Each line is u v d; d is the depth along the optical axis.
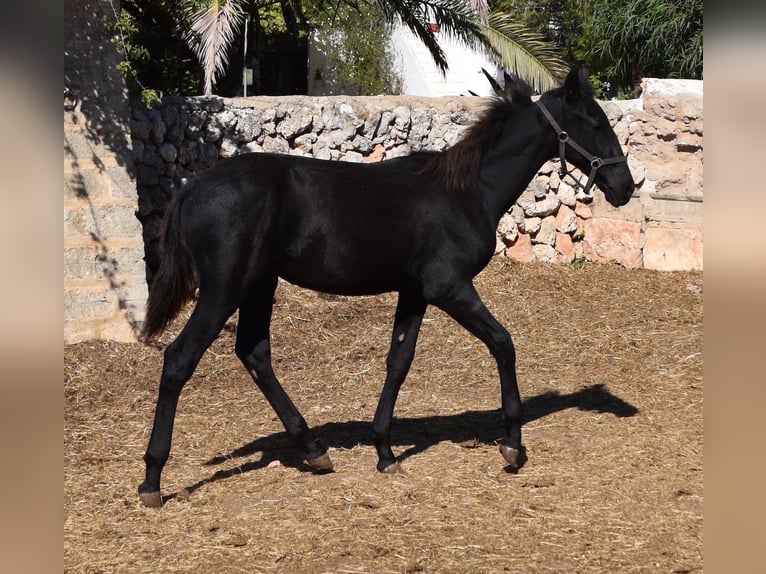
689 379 7.38
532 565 4.07
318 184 4.87
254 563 4.07
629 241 10.78
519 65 11.12
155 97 8.14
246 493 4.94
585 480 5.16
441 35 11.66
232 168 4.78
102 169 7.71
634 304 9.46
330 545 4.24
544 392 7.09
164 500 4.84
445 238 5.04
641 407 6.68
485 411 6.62
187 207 4.70
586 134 5.35
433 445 5.84
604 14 13.58
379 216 4.91
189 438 5.93
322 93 16.81
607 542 4.32
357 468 5.37
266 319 5.14
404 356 5.25
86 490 4.98
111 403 6.58
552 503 4.80
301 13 13.24
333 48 16.25
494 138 5.27
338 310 8.77
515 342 8.35
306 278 4.96
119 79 7.90
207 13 8.82
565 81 5.29
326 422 6.34
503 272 10.03
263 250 4.73
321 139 9.72
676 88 10.87
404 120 10.13
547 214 10.64
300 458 5.57
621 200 5.46
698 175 10.92
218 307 4.68
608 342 8.34
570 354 8.07
